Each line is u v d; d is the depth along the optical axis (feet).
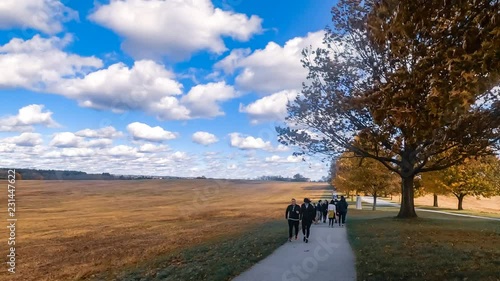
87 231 99.50
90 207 181.98
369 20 23.82
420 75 21.29
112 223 120.37
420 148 70.49
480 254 34.40
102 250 66.80
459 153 66.39
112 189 254.47
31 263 57.88
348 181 130.41
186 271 34.22
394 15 20.79
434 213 123.95
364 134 45.65
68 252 67.10
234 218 120.98
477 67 18.76
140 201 212.43
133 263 49.67
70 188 245.65
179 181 291.58
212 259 39.37
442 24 21.52
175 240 71.10
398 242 43.47
